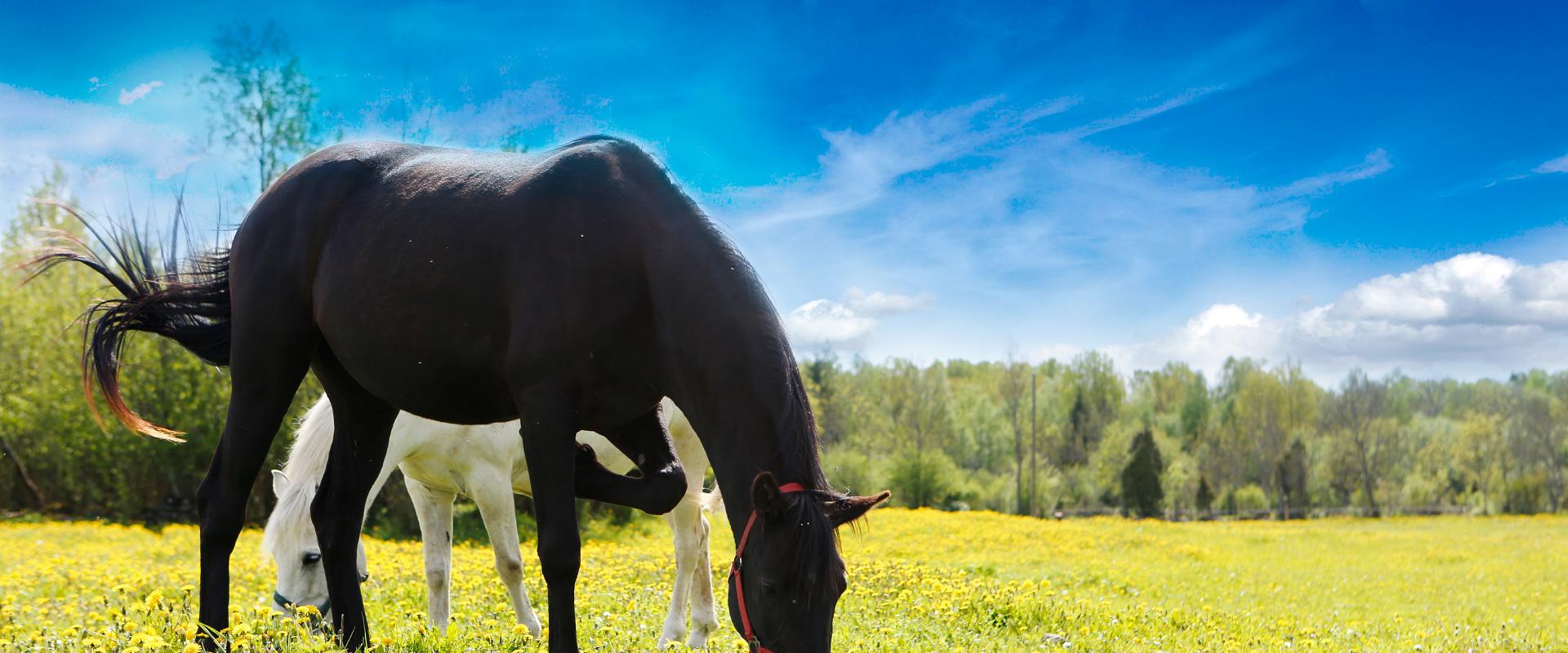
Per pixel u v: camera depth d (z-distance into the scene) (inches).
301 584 236.7
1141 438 2190.0
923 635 241.8
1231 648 250.2
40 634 200.5
